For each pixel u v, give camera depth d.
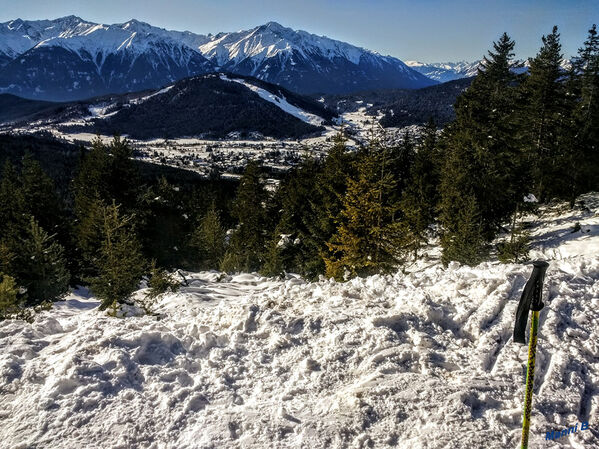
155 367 6.69
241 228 36.88
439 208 31.70
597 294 8.51
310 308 8.69
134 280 16.33
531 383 4.67
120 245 16.31
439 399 5.81
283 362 6.98
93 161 33.62
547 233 29.45
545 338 7.17
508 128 32.56
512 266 10.09
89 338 7.39
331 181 28.66
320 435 5.32
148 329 7.99
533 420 5.47
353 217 22.77
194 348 7.38
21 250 22.11
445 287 9.30
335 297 9.19
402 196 34.22
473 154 32.03
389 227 22.50
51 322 8.83
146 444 5.25
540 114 35.16
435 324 7.81
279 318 8.13
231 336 7.70
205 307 12.34
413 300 8.51
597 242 24.33
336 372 6.59
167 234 33.34
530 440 5.15
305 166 34.53
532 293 4.50
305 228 31.75
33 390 6.09
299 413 5.75
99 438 5.29
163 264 31.41
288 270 30.70
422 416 5.58
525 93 36.00
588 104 34.59
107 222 17.61
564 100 34.62
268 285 17.67
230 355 7.14
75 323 9.16
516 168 31.53
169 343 7.45
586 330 7.41
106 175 31.52
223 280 20.22
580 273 9.59
